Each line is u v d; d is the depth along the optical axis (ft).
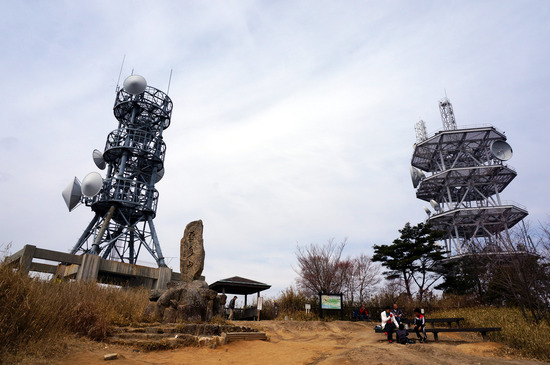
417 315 49.88
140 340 34.88
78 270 115.65
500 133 176.76
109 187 146.00
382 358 29.91
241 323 67.62
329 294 82.84
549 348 39.04
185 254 53.88
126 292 53.31
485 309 78.48
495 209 160.56
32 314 27.99
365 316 86.12
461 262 110.22
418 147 189.98
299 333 61.77
